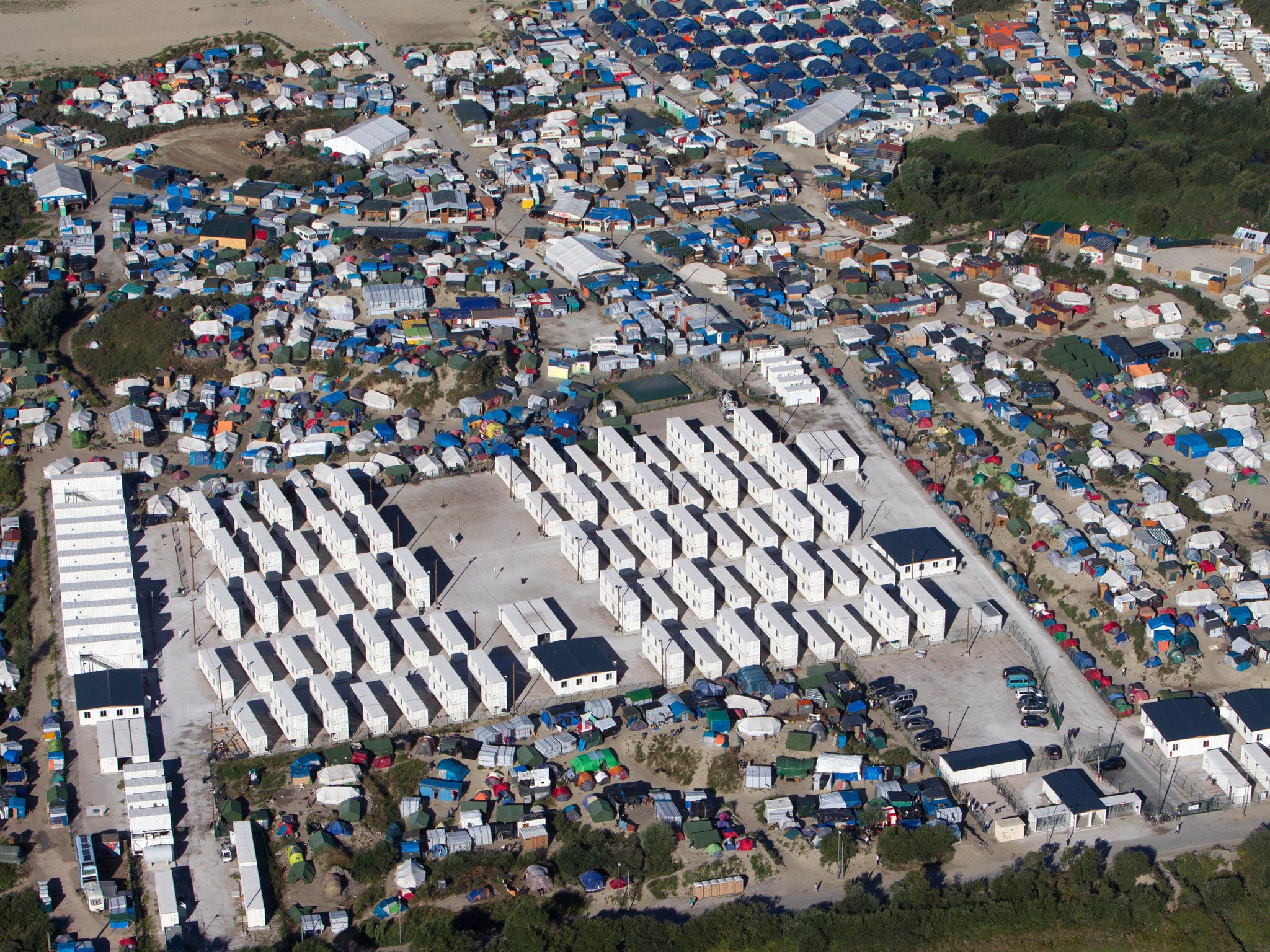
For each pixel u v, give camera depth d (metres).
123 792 167.12
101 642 186.25
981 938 152.75
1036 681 184.88
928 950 151.50
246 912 152.88
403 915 154.50
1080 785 168.62
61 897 155.25
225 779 169.62
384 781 170.00
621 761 173.75
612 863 159.50
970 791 170.00
